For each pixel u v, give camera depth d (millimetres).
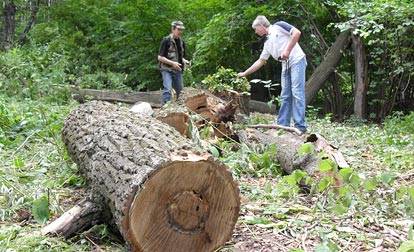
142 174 2865
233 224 3033
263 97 15125
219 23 13828
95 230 3371
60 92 12039
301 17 13609
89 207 3361
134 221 2859
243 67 14812
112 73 14766
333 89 14172
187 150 3141
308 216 3863
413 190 3482
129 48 16688
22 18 26484
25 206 3914
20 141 6316
